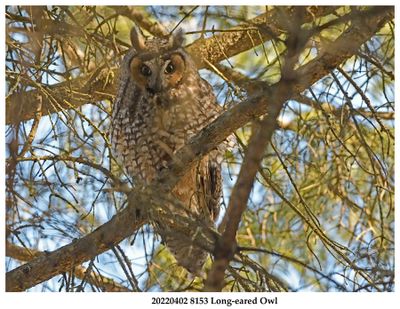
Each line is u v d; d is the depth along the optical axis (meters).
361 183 11.52
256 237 11.23
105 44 8.95
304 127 10.84
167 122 9.76
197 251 8.08
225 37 10.38
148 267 7.47
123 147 10.10
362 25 6.22
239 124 7.48
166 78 9.72
